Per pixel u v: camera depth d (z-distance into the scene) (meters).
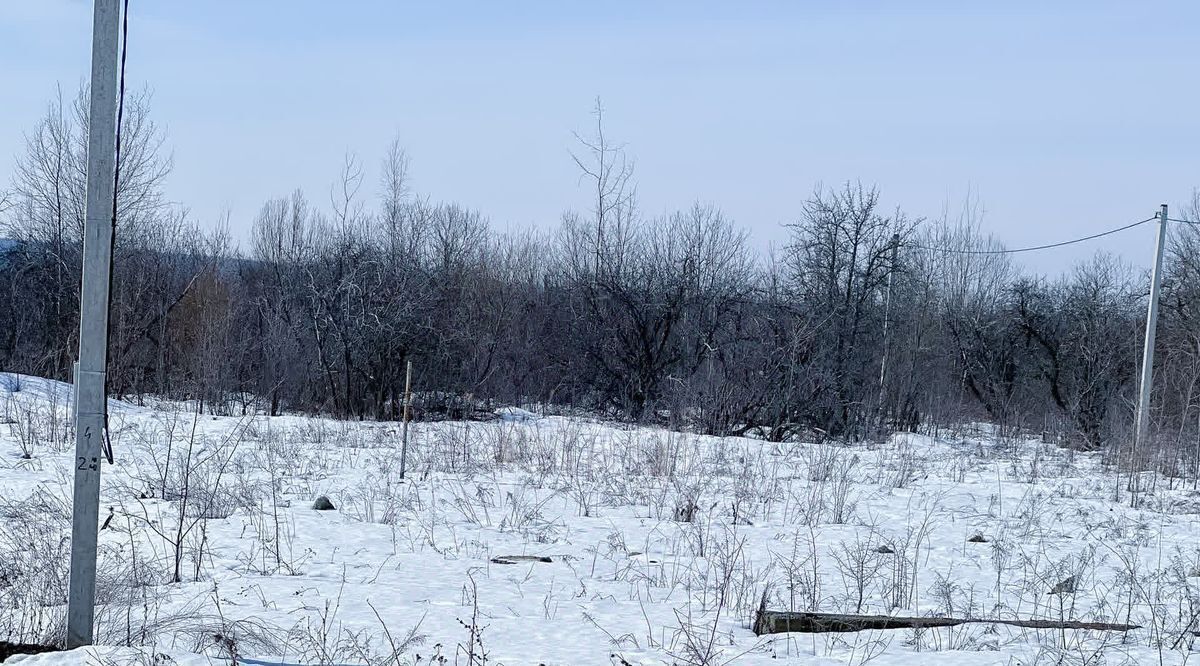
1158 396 29.53
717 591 9.37
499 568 10.41
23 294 39.59
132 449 19.36
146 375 39.62
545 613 8.28
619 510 15.21
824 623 7.93
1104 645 7.34
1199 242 39.66
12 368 37.31
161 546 10.66
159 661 6.01
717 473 19.39
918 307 41.34
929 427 37.19
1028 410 40.69
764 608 8.19
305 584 9.16
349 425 28.16
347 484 16.69
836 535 13.51
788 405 32.25
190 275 42.06
